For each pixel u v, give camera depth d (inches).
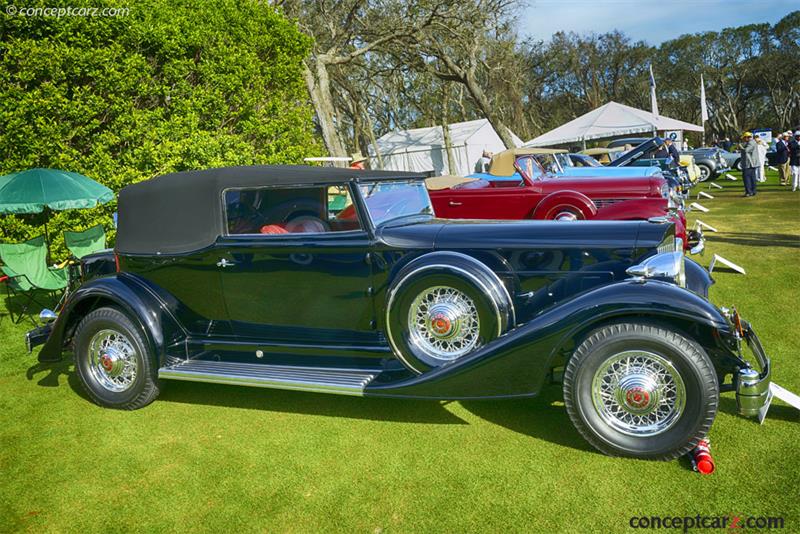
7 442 152.5
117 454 144.0
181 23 360.2
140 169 326.6
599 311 123.7
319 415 161.9
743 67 2815.0
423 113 1745.8
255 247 159.8
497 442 139.7
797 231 397.1
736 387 123.5
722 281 275.0
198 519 115.3
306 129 454.6
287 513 116.0
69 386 193.8
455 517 111.4
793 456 124.2
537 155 404.5
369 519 112.5
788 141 696.4
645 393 122.3
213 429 156.3
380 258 153.0
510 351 130.3
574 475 123.0
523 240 149.2
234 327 172.2
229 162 352.8
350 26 965.8
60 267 265.0
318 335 163.9
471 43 1064.2
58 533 112.6
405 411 161.3
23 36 297.6
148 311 167.3
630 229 146.5
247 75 386.9
